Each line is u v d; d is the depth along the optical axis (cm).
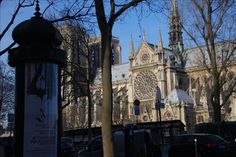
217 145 3192
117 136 2959
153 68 15225
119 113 14525
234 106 12381
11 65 1500
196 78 15225
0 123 9069
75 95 6394
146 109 14612
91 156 3344
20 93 1454
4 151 3481
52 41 1474
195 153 3111
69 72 5878
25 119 1437
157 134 3603
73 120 11056
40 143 1432
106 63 1747
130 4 1823
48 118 1446
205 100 13712
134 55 15825
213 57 3962
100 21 1769
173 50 16662
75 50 6316
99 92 14175
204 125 5541
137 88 15362
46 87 1450
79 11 2405
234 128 5347
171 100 13600
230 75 10225
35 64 1445
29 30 1436
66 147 4200
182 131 5997
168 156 3506
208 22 3922
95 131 6562
